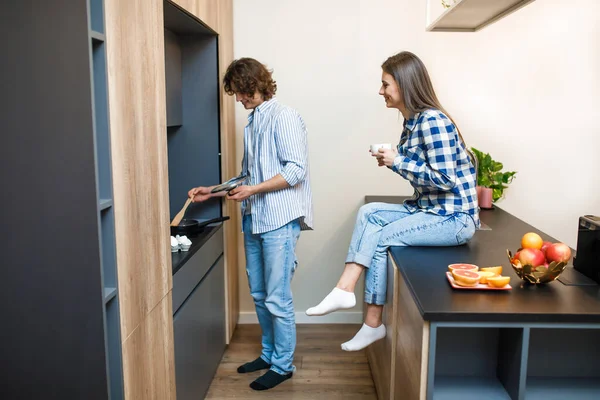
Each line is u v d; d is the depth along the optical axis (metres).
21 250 1.58
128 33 1.74
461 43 3.72
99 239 1.56
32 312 1.61
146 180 1.92
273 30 3.74
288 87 3.79
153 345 2.02
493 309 1.72
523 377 1.77
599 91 3.68
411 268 2.15
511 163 3.83
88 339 1.62
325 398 2.99
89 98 1.50
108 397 1.65
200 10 2.76
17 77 1.51
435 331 1.72
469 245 2.51
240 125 3.80
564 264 1.91
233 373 3.26
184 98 3.28
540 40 3.67
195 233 3.03
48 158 1.54
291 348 3.11
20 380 1.65
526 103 3.75
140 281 1.87
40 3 1.48
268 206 2.84
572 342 2.04
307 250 3.97
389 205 2.61
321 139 3.84
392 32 3.73
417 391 1.86
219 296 3.36
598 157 3.76
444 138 2.30
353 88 3.79
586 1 3.60
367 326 2.57
